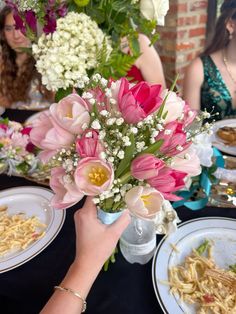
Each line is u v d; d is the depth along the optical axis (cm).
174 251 60
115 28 73
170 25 196
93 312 52
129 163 40
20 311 54
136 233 58
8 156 85
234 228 64
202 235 63
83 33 61
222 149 90
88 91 44
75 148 41
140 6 69
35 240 66
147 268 58
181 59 204
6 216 73
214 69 132
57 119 41
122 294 54
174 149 40
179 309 49
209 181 68
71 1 70
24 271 59
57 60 60
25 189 80
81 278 44
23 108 145
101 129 40
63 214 71
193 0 189
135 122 39
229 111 134
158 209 39
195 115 47
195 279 54
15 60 155
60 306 43
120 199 43
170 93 43
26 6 65
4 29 147
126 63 67
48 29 65
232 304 50
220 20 129
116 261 60
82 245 46
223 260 59
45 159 44
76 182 38
